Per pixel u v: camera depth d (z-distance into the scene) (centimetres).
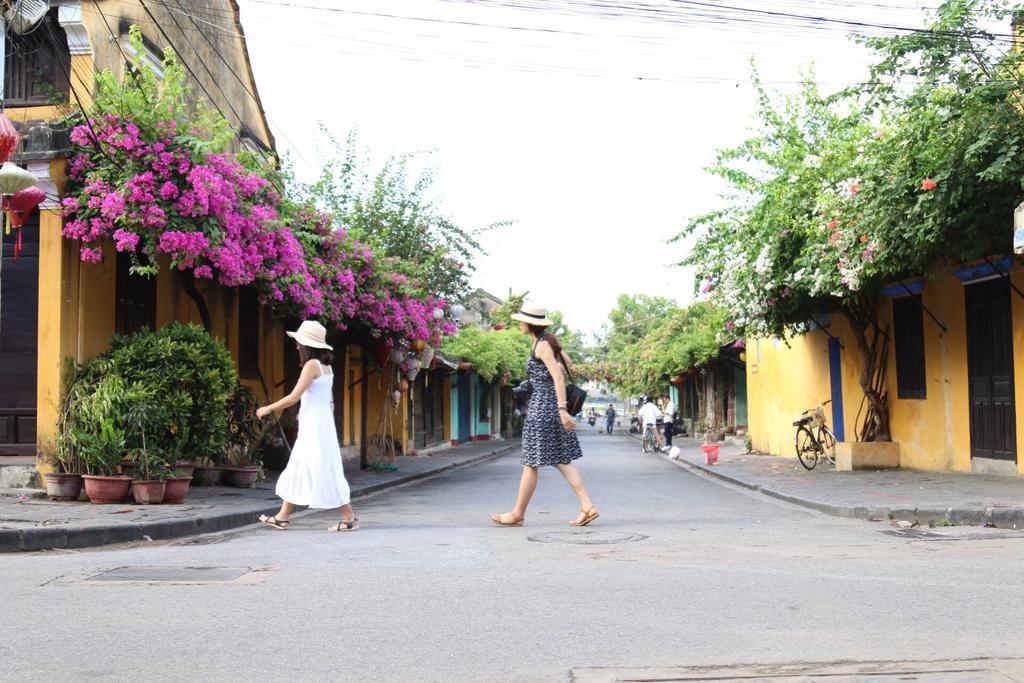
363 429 2058
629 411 9038
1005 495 1120
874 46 1153
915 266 1316
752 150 1814
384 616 524
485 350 3544
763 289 1714
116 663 434
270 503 1162
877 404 1759
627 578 630
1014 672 409
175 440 1163
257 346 1842
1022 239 1038
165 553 769
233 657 444
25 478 1179
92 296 1252
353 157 2350
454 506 1259
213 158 1219
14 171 973
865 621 506
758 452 2694
